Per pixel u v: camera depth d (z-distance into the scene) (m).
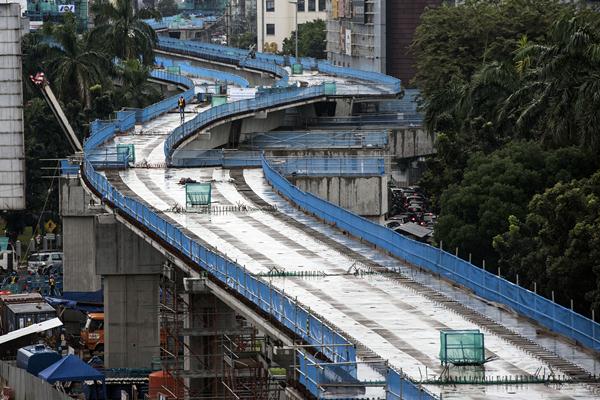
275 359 138.50
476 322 152.62
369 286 170.50
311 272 178.25
